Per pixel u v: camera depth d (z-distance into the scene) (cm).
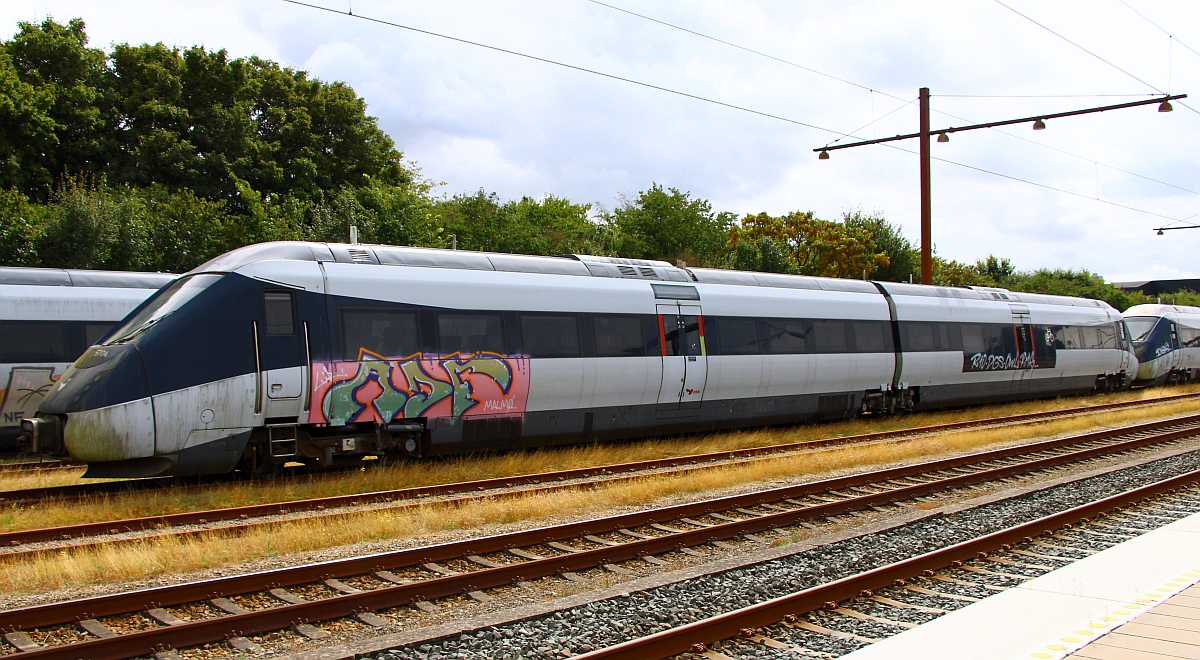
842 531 954
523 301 1460
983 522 1017
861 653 548
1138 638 555
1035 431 1859
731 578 775
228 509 1000
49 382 1556
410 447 1347
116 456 1120
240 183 2833
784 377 1817
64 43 3550
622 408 1581
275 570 722
